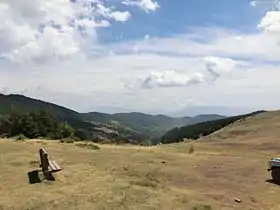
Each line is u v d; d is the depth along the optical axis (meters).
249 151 32.88
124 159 23.42
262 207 14.82
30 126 61.88
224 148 35.72
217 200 14.93
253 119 57.12
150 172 18.86
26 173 16.83
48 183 15.33
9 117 65.94
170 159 24.72
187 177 18.67
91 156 23.91
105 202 12.88
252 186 18.00
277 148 34.09
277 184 18.56
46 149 25.97
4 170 17.36
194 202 13.92
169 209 12.71
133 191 14.30
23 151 23.95
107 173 17.80
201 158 26.06
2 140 32.88
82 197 13.42
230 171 21.17
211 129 80.56
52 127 64.06
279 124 49.47
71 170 17.94
